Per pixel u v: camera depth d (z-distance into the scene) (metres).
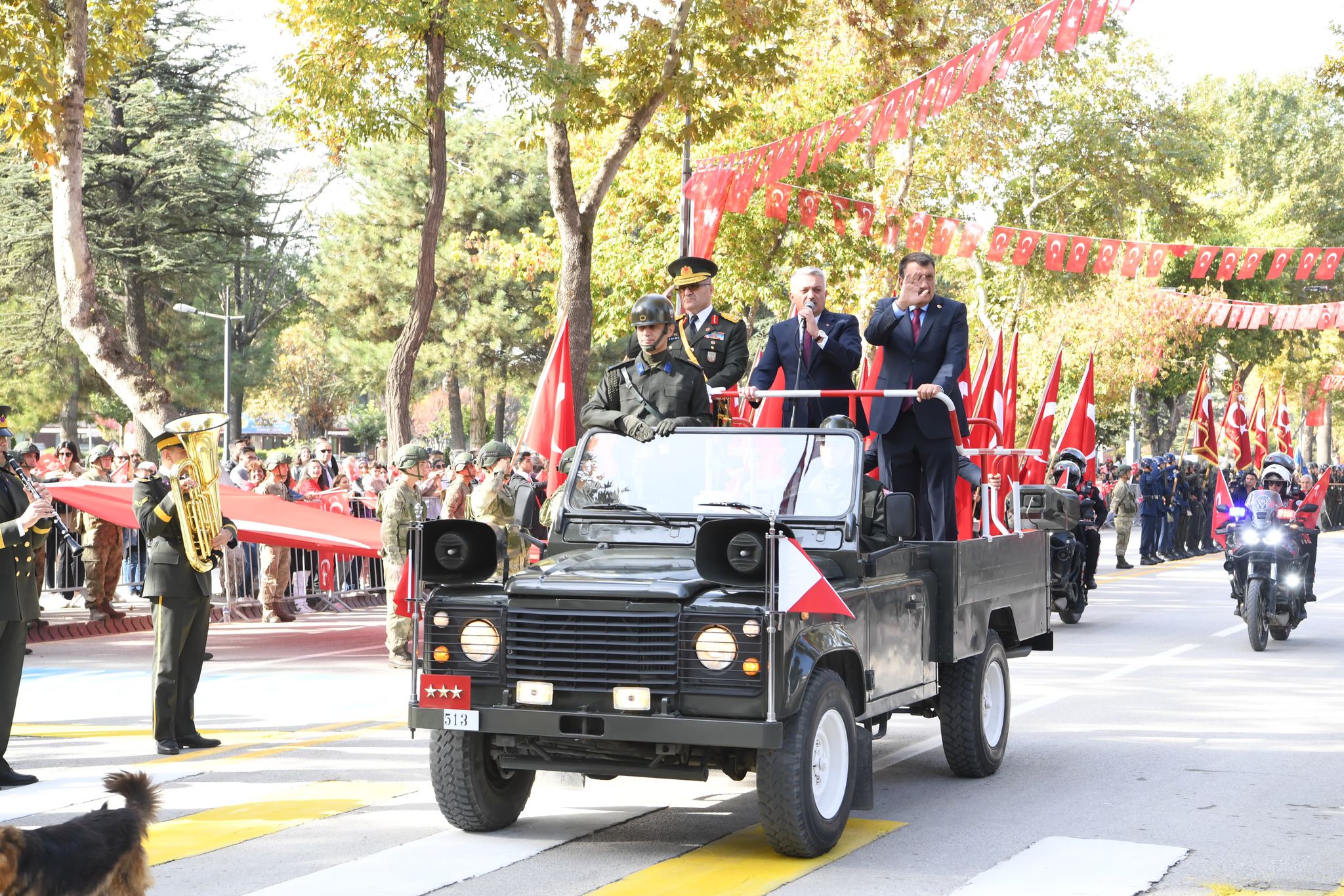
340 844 6.79
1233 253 20.09
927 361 8.83
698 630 6.13
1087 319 39.88
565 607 6.34
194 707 10.45
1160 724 10.54
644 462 7.62
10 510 8.50
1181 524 31.30
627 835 7.03
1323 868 6.43
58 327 46.62
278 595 17.91
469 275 51.12
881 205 28.47
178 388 50.25
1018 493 10.16
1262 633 14.98
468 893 5.95
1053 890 6.04
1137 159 39.19
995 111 34.72
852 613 6.79
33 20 17.05
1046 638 10.22
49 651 14.77
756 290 28.62
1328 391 63.25
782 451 7.47
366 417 82.06
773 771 6.24
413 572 6.64
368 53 18.48
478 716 6.39
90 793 7.88
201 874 6.23
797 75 25.89
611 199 28.70
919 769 8.98
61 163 17.52
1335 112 64.44
